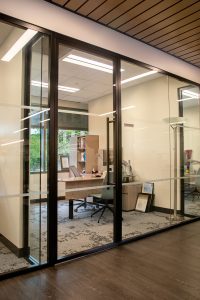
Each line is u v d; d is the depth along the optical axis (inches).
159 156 191.2
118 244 124.4
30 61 112.3
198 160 195.2
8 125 113.3
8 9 91.7
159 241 131.4
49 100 103.2
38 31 100.0
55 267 99.7
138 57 138.1
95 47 118.3
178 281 88.6
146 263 103.5
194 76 178.5
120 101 130.3
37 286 85.0
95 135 153.6
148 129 190.1
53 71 103.9
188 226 161.5
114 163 130.5
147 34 131.7
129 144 186.2
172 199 187.5
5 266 101.5
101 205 192.1
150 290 82.6
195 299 77.3
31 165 106.9
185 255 112.1
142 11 110.6
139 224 167.9
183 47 148.1
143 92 209.5
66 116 162.1
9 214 119.0
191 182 190.9
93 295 79.5
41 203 104.7
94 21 117.9
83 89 224.2
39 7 99.9
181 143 186.1
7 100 122.5
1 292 81.2
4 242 122.4
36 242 106.8
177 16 114.9
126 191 204.5
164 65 154.2
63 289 83.0
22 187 108.7
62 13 106.8
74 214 198.4
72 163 158.2
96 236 143.6
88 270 97.1
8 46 119.4
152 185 201.8
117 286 85.0
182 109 188.7
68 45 110.3
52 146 102.7
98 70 184.5
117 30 127.2
